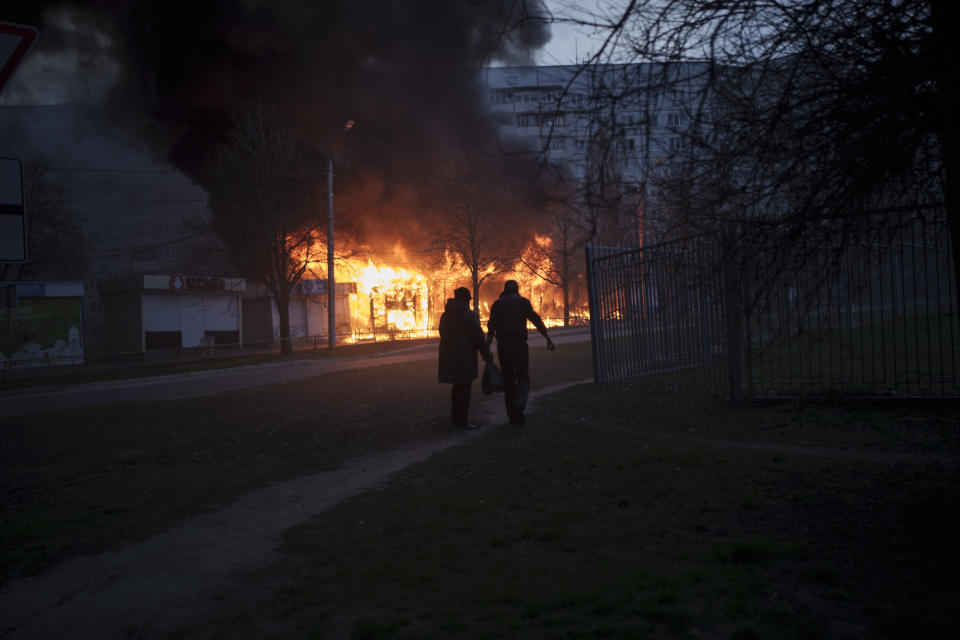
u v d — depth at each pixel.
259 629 2.75
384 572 3.21
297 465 6.25
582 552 3.24
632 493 4.20
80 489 5.75
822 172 3.20
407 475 5.46
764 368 7.36
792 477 4.22
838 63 3.13
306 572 3.40
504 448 6.09
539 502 4.22
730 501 3.82
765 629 2.27
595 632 2.35
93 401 15.54
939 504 3.42
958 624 2.17
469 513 4.12
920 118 3.05
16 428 10.95
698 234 3.61
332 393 12.39
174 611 3.07
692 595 2.61
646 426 6.69
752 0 2.95
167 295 34.06
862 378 6.68
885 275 6.11
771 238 3.45
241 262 29.20
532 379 12.09
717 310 7.46
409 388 12.14
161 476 6.06
